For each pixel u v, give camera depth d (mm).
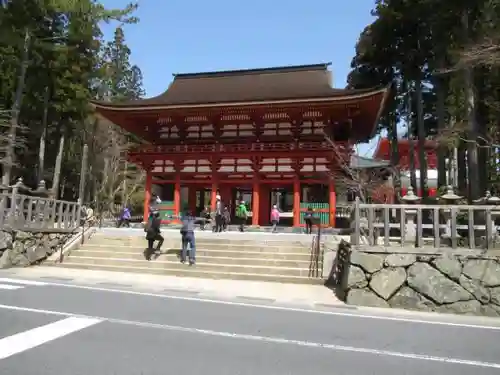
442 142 18828
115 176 38781
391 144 31438
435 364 4898
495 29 15219
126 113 23469
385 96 20109
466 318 8023
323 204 22203
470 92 17875
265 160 23000
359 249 9250
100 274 12219
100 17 23984
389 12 23391
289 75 27609
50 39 26797
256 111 22375
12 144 23688
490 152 24938
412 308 8672
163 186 25703
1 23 22641
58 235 15125
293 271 12211
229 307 8039
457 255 8758
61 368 4258
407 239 9445
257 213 22594
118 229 17469
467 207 9047
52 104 28875
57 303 7625
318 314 7758
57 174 30234
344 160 23406
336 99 20266
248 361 4738
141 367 4387
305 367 4617
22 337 5332
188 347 5199
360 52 27766
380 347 5570
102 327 6004
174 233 17078
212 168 23438
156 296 8922
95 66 33906
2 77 26562
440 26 20109
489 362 5047
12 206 13266
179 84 29516
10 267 12922
